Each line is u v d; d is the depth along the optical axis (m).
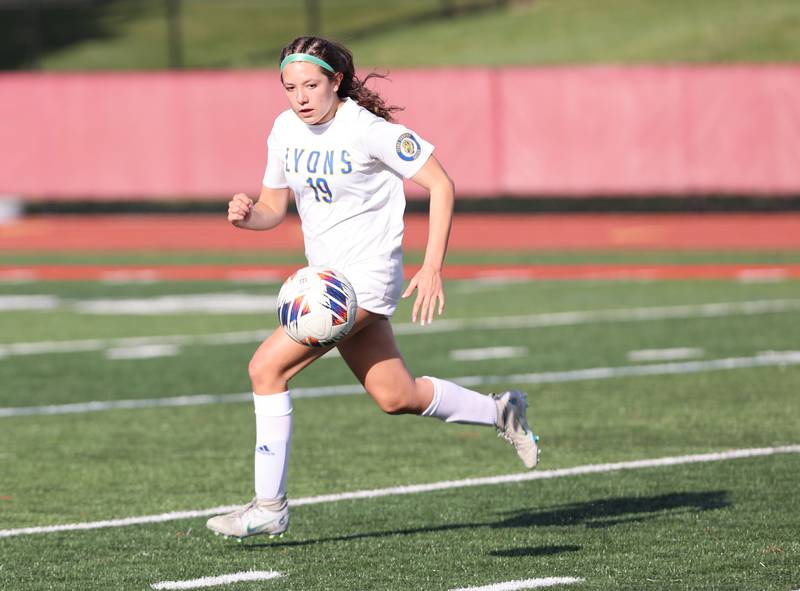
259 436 22.14
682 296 63.75
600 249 87.31
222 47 177.75
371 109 22.08
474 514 26.11
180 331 55.38
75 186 106.88
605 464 30.48
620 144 101.06
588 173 101.44
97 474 30.44
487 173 102.50
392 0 188.50
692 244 88.94
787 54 148.38
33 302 66.31
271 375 21.89
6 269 82.06
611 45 158.00
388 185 22.06
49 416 37.88
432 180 21.05
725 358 45.91
